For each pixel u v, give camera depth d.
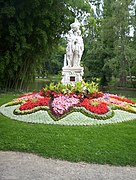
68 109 8.83
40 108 8.98
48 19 16.31
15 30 15.15
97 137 6.67
